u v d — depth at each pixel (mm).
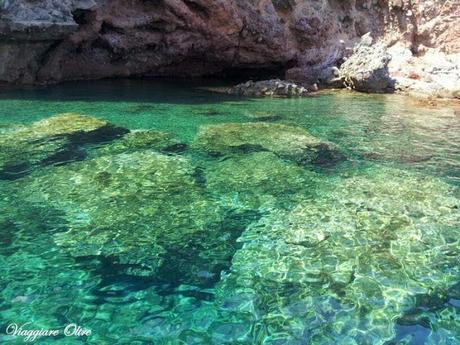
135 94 12117
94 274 4059
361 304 3732
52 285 3869
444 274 4184
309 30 15539
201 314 3584
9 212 5047
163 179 6137
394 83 14805
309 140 8094
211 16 14055
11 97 10719
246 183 6180
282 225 5062
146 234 4754
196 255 4426
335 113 10914
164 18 13922
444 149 8148
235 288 3932
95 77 14359
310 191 6004
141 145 7465
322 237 4805
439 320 3566
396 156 7680
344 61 16297
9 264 4133
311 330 3420
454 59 16734
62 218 4977
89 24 13047
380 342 3309
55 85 12781
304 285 3980
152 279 4027
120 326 3412
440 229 5016
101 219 5000
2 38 10922
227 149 7496
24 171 6145
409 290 3930
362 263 4328
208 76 16375
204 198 5660
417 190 6117
